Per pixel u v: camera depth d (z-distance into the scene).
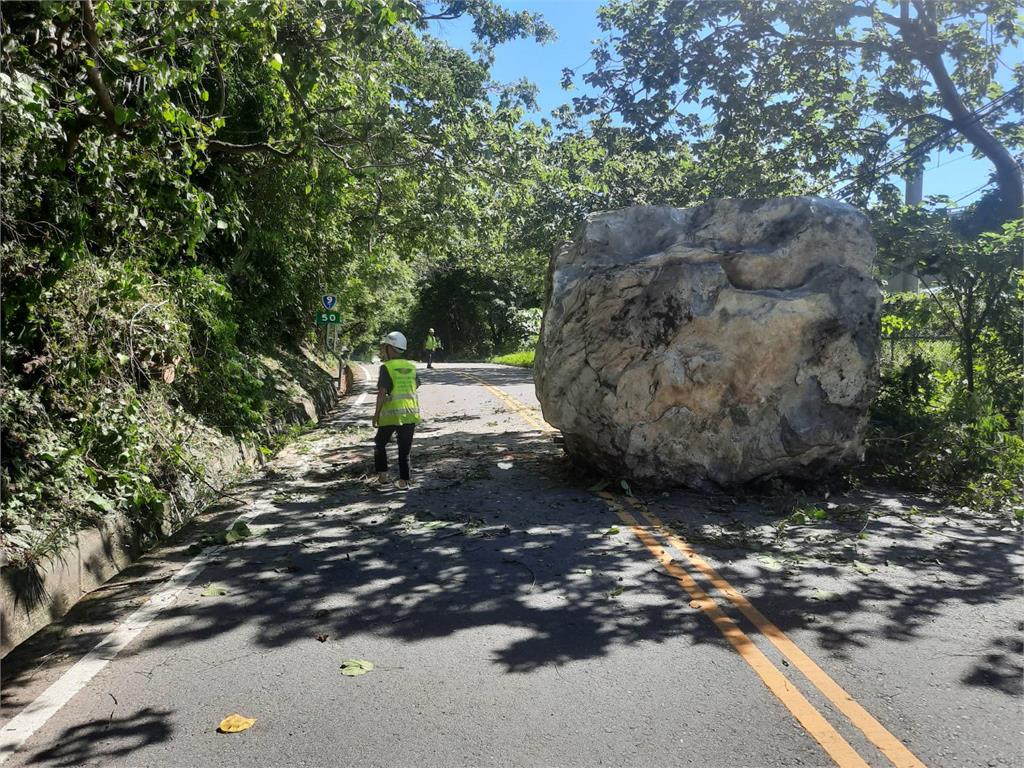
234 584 5.40
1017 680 3.92
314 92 8.62
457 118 10.28
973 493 8.03
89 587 5.23
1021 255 10.21
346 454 11.09
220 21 6.20
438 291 68.50
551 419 8.64
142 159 6.37
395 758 3.22
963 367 11.53
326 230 16.91
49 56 5.63
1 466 5.26
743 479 8.18
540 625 4.66
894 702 3.70
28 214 6.49
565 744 3.32
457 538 6.57
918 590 5.28
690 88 13.95
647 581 5.46
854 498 8.16
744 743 3.34
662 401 8.05
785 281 8.01
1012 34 13.09
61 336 6.41
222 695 3.76
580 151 13.55
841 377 7.96
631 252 8.45
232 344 10.50
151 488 6.31
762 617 4.78
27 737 3.38
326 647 4.34
